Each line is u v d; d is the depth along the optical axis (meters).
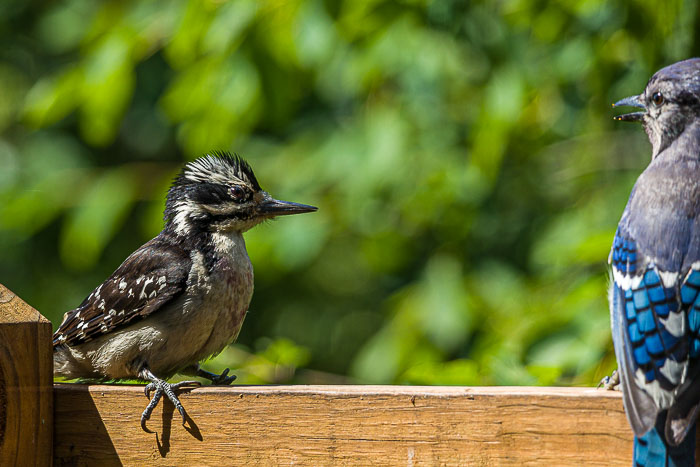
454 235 12.75
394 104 12.16
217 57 10.90
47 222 12.98
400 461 5.95
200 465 6.23
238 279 7.93
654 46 10.50
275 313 17.30
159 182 12.70
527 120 12.80
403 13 10.84
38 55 17.08
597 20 11.23
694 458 5.45
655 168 6.80
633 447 5.56
